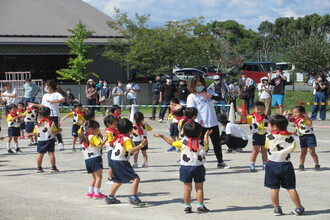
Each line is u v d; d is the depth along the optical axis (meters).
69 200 7.88
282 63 42.31
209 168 10.59
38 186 9.05
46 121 10.42
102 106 22.75
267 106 20.09
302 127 9.84
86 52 28.30
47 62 30.52
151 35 28.34
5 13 32.09
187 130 6.84
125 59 28.64
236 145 12.75
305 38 36.06
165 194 8.23
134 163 10.87
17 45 28.25
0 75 29.16
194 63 29.45
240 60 47.16
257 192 8.23
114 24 29.16
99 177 7.97
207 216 6.75
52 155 10.49
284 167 6.68
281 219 6.51
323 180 9.10
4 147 14.85
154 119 21.86
